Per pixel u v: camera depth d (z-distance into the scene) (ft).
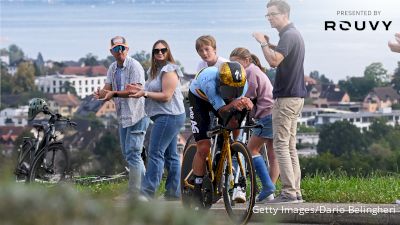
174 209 28.76
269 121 67.51
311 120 344.28
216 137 55.72
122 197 30.68
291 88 65.00
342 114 336.70
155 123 71.61
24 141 78.33
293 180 65.62
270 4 64.75
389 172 86.94
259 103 67.77
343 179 81.41
